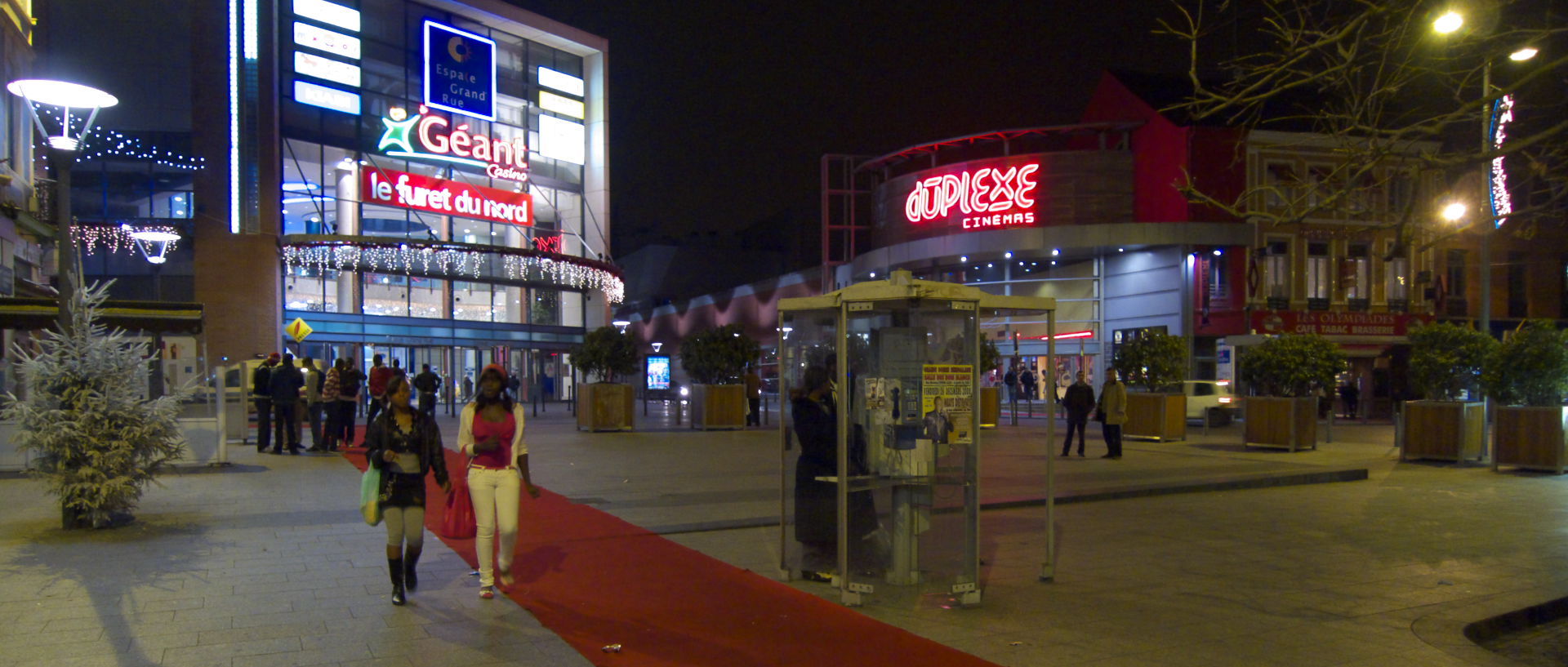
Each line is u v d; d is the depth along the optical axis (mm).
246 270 30891
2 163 19266
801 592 6574
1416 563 7660
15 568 7191
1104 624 5859
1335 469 14250
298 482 12352
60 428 8648
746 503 10742
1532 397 14633
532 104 41219
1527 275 35906
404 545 6387
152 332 14781
